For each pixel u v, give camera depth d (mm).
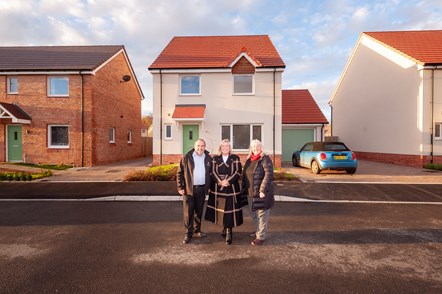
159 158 13750
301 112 16969
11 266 3424
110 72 16547
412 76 13922
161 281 3068
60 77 14539
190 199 4309
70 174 11281
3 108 13117
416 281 3059
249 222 5312
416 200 7066
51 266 3430
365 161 17125
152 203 6883
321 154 10961
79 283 3020
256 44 16375
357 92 19547
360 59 19078
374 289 2898
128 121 19562
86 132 14258
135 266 3438
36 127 14242
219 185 4219
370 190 8148
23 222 5285
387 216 5680
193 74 13992
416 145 13688
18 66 14422
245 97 13805
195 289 2902
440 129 13406
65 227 4984
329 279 3113
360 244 4160
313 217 5613
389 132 15766
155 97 13875
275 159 13703
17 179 9820
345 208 6336
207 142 13789
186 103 13875
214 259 3650
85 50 17516
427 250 3928
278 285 2986
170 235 4582
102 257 3701
